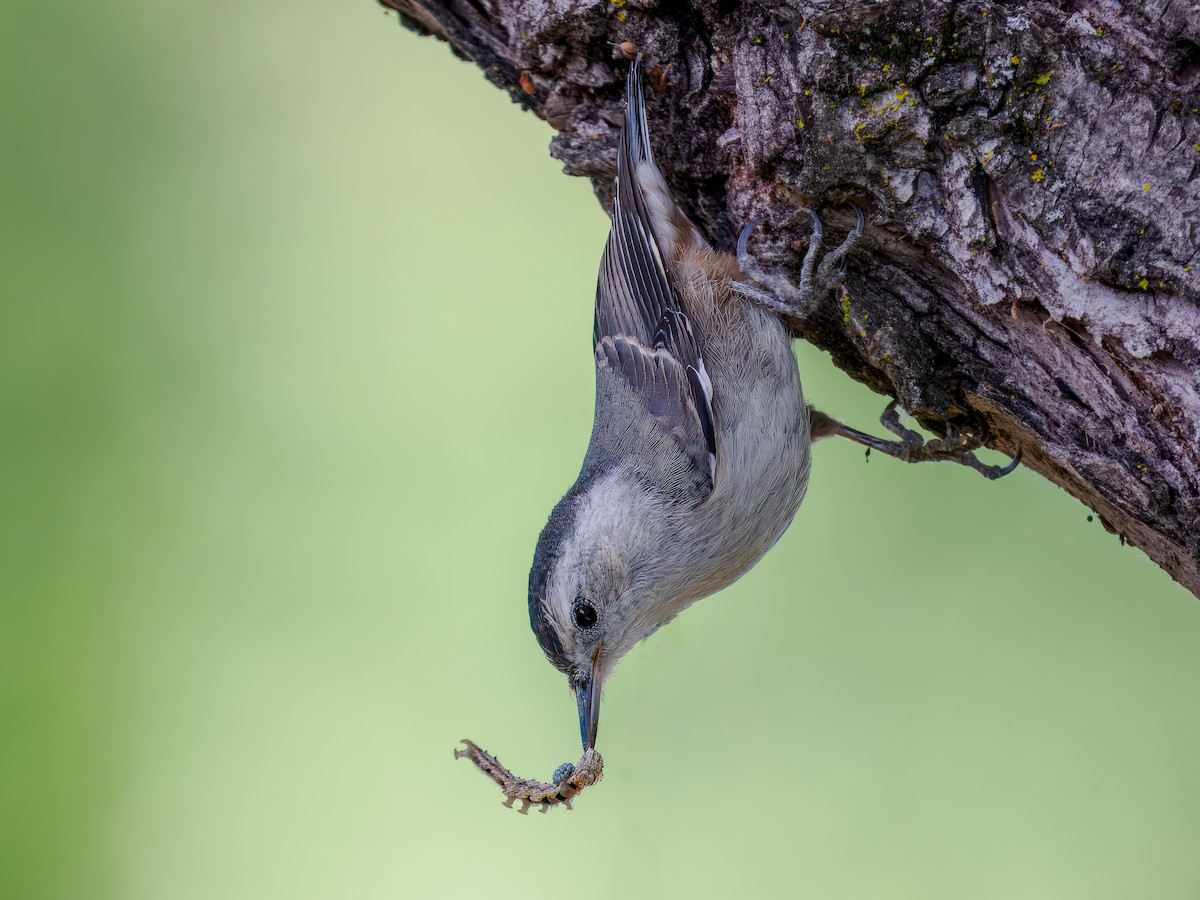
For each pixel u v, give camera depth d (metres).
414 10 8.02
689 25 7.04
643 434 7.99
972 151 6.07
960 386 7.02
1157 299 5.78
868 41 6.14
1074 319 6.04
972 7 5.88
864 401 10.84
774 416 7.88
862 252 7.01
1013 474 11.03
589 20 7.22
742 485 7.83
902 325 6.98
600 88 7.74
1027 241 6.09
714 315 7.85
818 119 6.39
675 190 7.88
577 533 7.87
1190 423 5.85
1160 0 5.53
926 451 8.14
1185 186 5.62
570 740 10.12
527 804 7.48
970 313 6.73
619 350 8.24
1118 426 6.24
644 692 9.88
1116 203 5.75
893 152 6.36
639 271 7.95
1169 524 6.17
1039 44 5.78
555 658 7.96
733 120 7.16
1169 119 5.63
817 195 6.74
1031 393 6.62
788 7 6.29
